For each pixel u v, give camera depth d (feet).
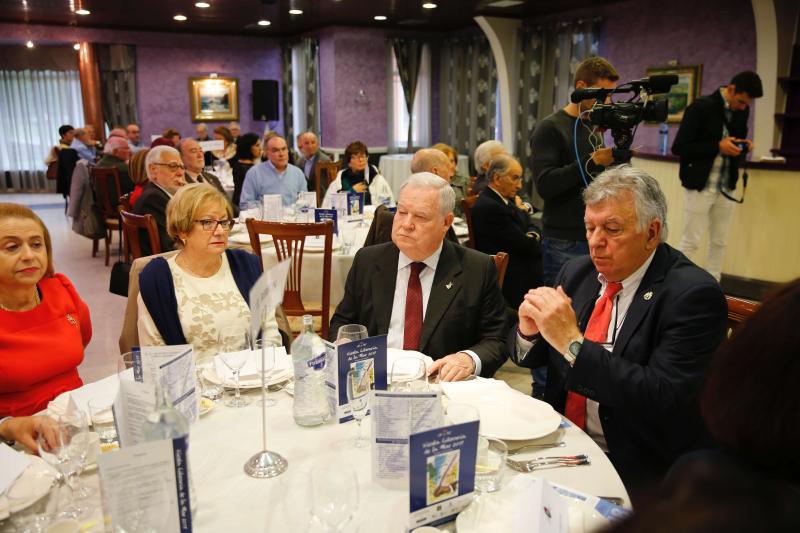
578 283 6.30
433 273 6.88
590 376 5.06
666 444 5.21
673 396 4.93
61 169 29.43
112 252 22.63
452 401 5.03
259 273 7.02
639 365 5.12
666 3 23.53
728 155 15.35
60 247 23.66
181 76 37.93
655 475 5.24
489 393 5.16
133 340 6.94
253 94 38.70
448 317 6.73
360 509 3.75
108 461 2.97
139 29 35.58
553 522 3.25
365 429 4.75
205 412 4.96
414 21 31.40
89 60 35.27
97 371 12.01
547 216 11.04
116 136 22.79
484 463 4.01
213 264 6.75
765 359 1.97
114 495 3.02
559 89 27.89
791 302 2.04
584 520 3.50
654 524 1.60
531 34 28.63
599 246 5.41
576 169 10.15
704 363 5.05
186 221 6.39
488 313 6.92
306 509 3.70
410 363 5.67
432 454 3.42
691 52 22.95
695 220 16.14
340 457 4.34
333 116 34.12
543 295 5.27
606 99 9.69
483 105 32.91
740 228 17.39
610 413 5.40
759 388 1.95
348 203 14.60
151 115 37.68
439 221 6.57
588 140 10.66
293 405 4.90
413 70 34.83
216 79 38.73
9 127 40.57
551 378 6.12
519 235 11.45
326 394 4.83
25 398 5.83
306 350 4.73
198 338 6.51
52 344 5.95
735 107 15.40
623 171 5.44
